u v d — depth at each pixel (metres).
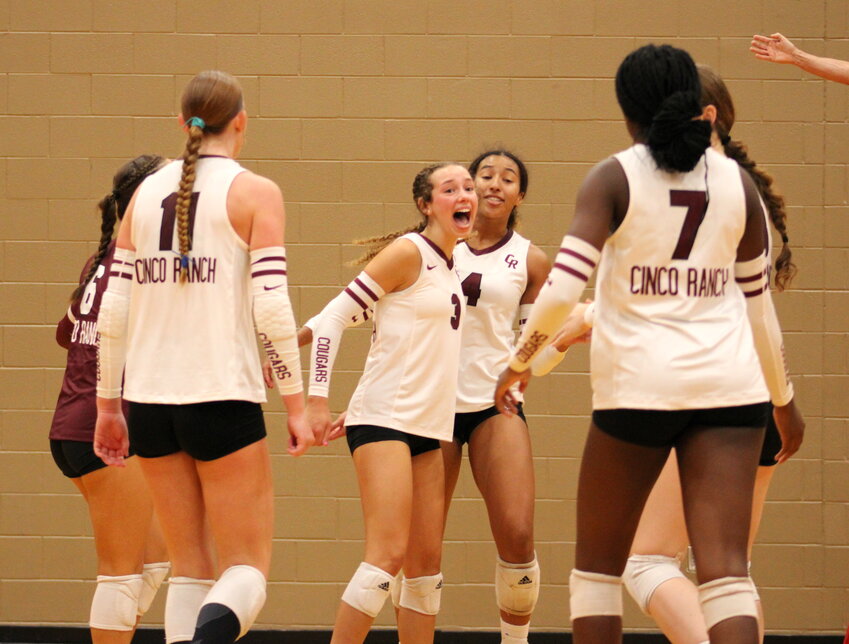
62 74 15.06
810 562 14.84
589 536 7.38
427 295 10.31
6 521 14.93
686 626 8.08
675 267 6.80
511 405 8.94
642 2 15.05
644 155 6.87
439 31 15.07
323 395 10.19
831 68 11.45
